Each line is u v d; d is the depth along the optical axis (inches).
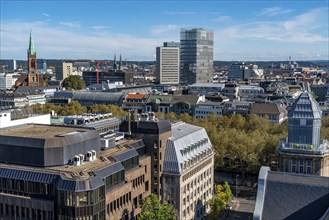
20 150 4249.5
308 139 4950.8
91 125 7160.4
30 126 5172.2
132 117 5531.5
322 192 3002.0
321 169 4862.2
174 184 5172.2
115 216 4195.4
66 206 3700.8
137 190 4817.9
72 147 4293.8
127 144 5022.1
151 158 5211.6
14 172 4037.9
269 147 6998.0
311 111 4923.7
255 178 7495.1
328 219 2827.3
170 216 4114.2
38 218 3841.0
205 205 6048.2
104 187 3868.1
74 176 3821.4
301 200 3019.2
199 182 5807.1
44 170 4005.9
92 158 4402.1
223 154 7239.2
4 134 4542.3
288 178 3137.3
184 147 5472.4
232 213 5826.8
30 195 3956.7
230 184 7155.5
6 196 3971.5
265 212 3056.1
